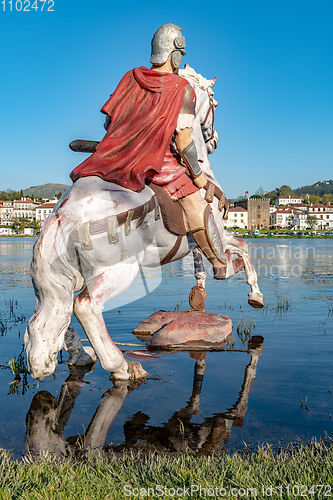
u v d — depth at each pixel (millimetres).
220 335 6062
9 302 9656
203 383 4266
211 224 4930
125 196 3900
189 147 4434
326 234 97188
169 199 4492
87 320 3891
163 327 6105
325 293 11133
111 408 3623
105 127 4605
